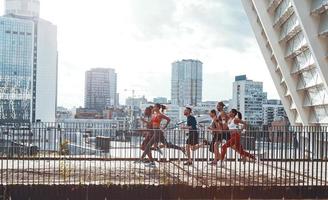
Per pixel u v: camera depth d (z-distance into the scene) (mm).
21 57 143750
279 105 103562
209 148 15078
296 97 25938
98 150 15062
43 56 147875
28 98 143625
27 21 146500
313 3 17844
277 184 12680
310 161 15000
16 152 13859
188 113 15688
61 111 162250
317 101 22812
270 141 15172
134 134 14922
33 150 13953
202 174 13617
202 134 14938
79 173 12859
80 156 14820
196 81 166625
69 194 11859
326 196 12742
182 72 167625
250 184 12578
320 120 23484
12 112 140500
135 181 12375
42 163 14570
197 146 14852
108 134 15789
